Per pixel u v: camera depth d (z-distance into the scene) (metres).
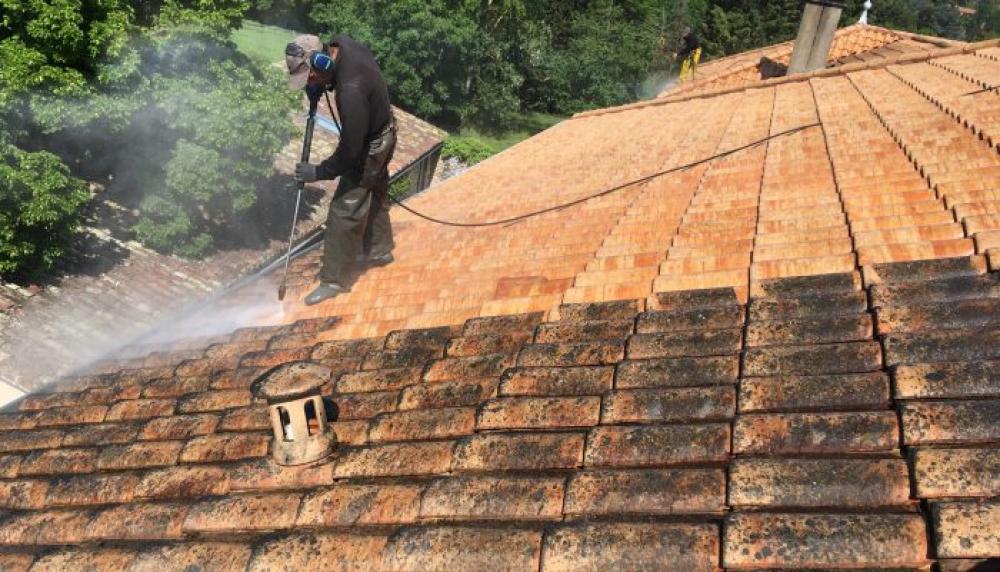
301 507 3.09
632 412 3.12
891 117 6.94
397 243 7.10
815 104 8.76
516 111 42.25
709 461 2.78
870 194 4.87
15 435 4.56
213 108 13.02
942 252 3.80
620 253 5.14
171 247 13.25
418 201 9.33
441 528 2.74
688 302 3.99
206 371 4.91
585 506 2.67
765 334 3.40
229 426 3.96
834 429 2.67
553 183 8.27
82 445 4.25
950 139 5.67
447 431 3.41
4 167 10.23
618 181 7.38
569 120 13.62
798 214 4.91
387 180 5.99
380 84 5.11
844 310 3.48
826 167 5.89
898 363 2.93
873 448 2.58
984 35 65.31
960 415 2.54
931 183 4.76
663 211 5.89
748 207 5.34
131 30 12.77
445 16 36.69
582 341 3.86
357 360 4.51
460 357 4.13
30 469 4.11
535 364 3.72
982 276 3.41
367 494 3.05
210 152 13.02
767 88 11.59
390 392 3.93
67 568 3.12
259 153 13.59
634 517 2.61
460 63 37.56
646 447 2.88
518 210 7.41
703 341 3.50
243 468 3.46
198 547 3.02
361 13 37.16
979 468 2.30
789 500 2.45
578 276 4.75
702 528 2.42
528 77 43.28
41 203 10.52
